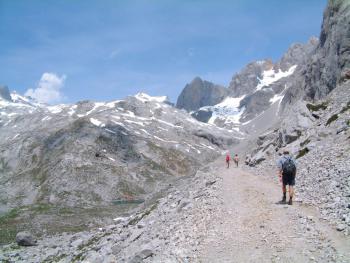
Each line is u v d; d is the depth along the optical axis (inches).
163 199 2036.2
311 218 900.6
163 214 1534.2
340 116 1774.1
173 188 3344.0
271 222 926.4
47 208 6569.9
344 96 2070.6
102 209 6373.0
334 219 870.4
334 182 1072.8
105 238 1932.8
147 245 1013.8
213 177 1760.6
